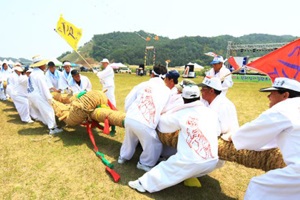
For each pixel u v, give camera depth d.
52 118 5.39
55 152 4.43
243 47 28.47
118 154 4.42
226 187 3.51
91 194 3.17
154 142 3.55
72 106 4.73
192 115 2.93
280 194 2.26
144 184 3.18
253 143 2.54
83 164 3.98
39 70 5.19
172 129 3.22
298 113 2.25
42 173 3.68
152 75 3.87
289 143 2.23
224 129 3.26
